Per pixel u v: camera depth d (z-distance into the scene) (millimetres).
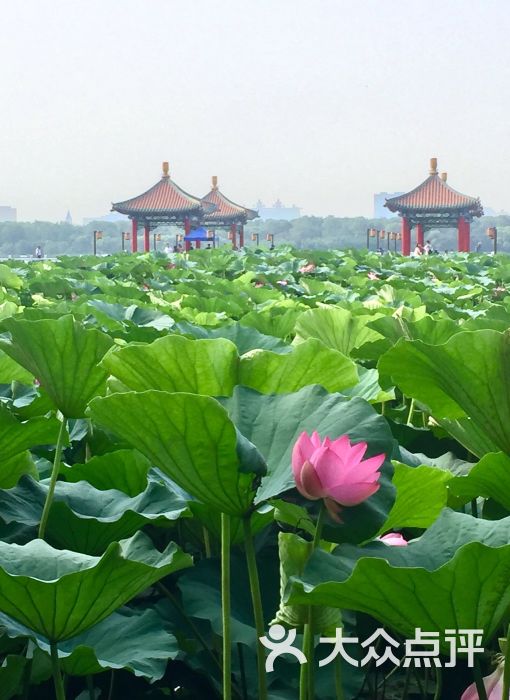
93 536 3104
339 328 5777
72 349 3188
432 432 4477
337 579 2135
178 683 3242
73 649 2688
